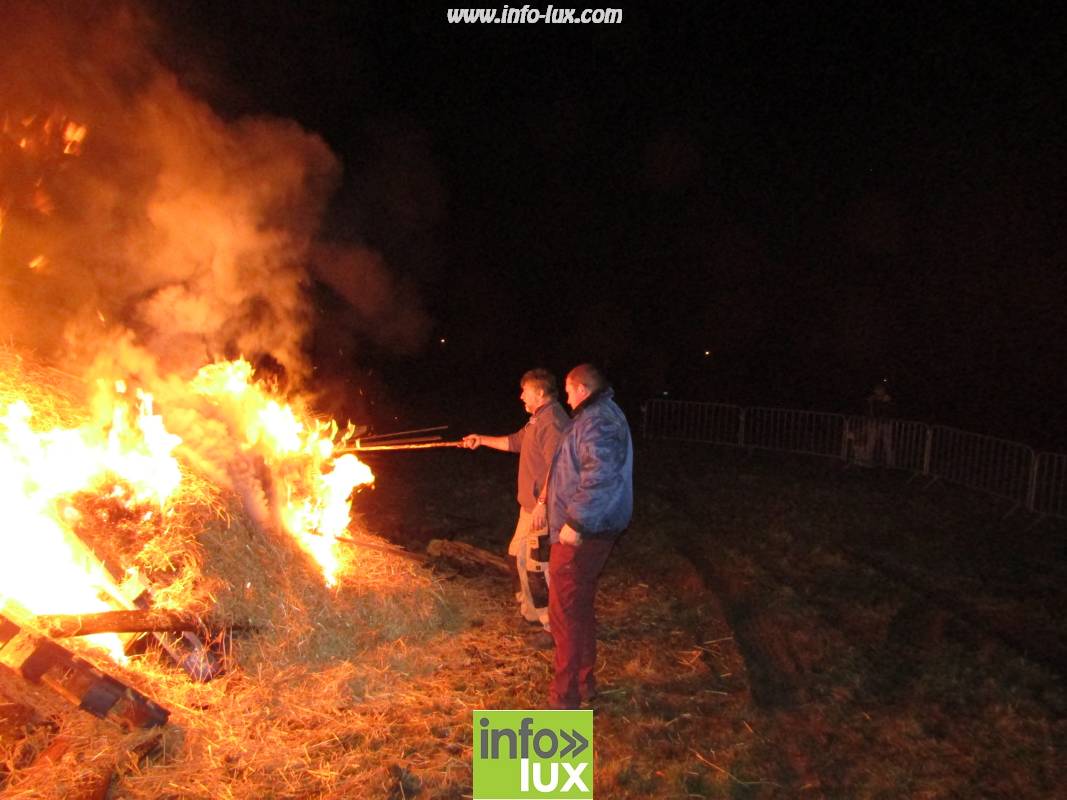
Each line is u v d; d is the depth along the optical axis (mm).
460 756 4047
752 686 5113
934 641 5953
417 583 5812
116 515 4629
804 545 8344
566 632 4477
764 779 4059
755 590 6922
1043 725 4664
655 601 6465
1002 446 10836
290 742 4023
